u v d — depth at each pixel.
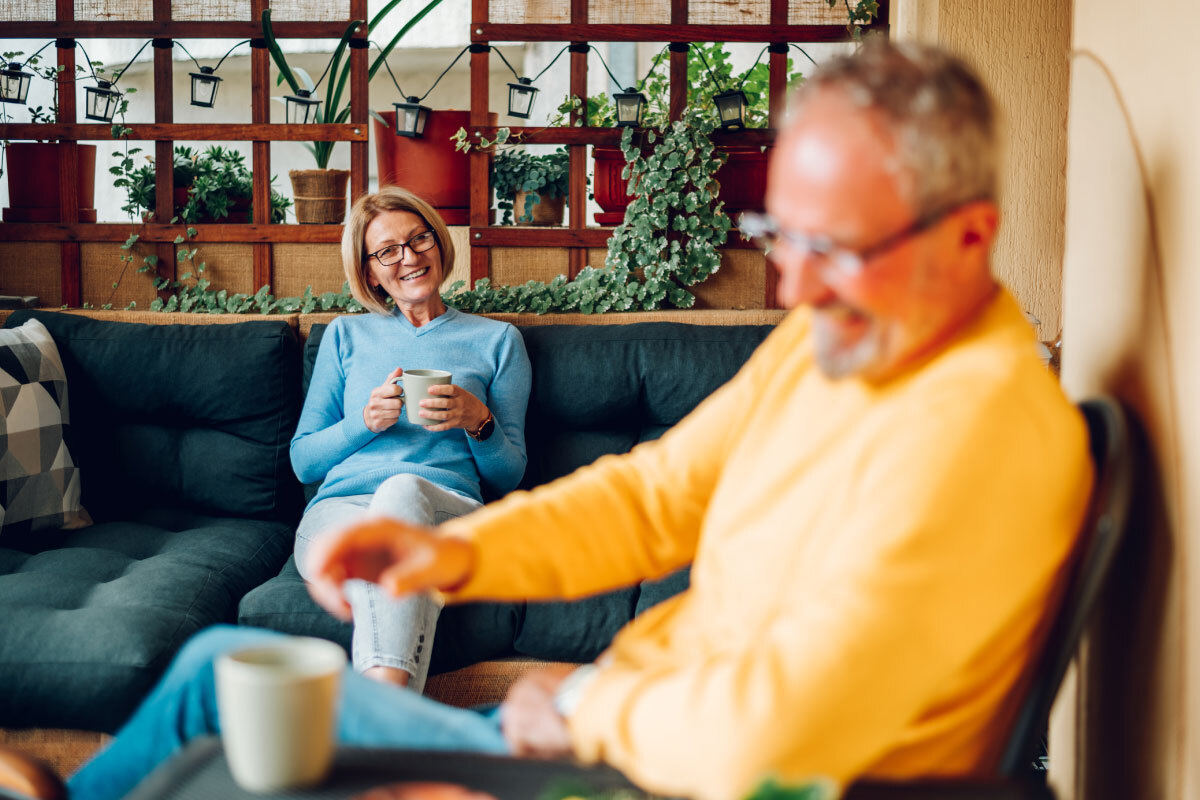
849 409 0.86
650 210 2.85
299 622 1.90
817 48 3.17
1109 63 1.13
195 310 2.92
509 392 2.41
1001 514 0.75
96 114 2.98
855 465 0.81
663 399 2.46
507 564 1.00
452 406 2.16
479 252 2.94
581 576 1.04
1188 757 0.88
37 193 2.98
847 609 0.73
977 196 0.78
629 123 2.85
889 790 0.76
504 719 0.95
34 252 2.98
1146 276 0.99
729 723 0.73
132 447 2.48
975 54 2.42
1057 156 2.43
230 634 1.05
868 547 0.75
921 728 0.80
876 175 0.75
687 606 1.02
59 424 2.36
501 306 2.81
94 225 2.96
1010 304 0.85
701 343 2.49
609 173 2.89
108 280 2.99
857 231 0.76
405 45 5.02
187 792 0.78
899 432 0.78
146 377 2.48
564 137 2.88
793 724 0.71
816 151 0.77
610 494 1.07
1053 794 0.81
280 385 2.52
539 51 4.97
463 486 2.27
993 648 0.80
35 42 4.91
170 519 2.46
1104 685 1.08
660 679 0.82
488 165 2.95
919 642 0.72
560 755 0.90
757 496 0.91
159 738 1.02
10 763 0.99
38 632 1.74
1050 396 0.81
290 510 2.54
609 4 2.85
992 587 0.75
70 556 2.12
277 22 2.94
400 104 2.93
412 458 2.29
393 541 0.95
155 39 2.96
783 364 1.01
